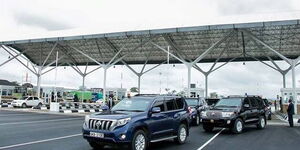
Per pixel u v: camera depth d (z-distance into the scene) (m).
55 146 9.95
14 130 14.14
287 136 14.31
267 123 22.17
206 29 25.75
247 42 34.31
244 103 16.12
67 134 13.23
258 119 17.56
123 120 8.53
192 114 19.17
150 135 9.36
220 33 30.22
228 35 28.42
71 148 9.69
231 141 12.16
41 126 16.48
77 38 30.39
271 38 31.36
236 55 40.00
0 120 19.31
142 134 9.02
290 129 18.11
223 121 14.84
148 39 32.62
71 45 37.09
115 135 8.30
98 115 8.98
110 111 9.55
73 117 24.61
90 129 8.77
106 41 35.00
